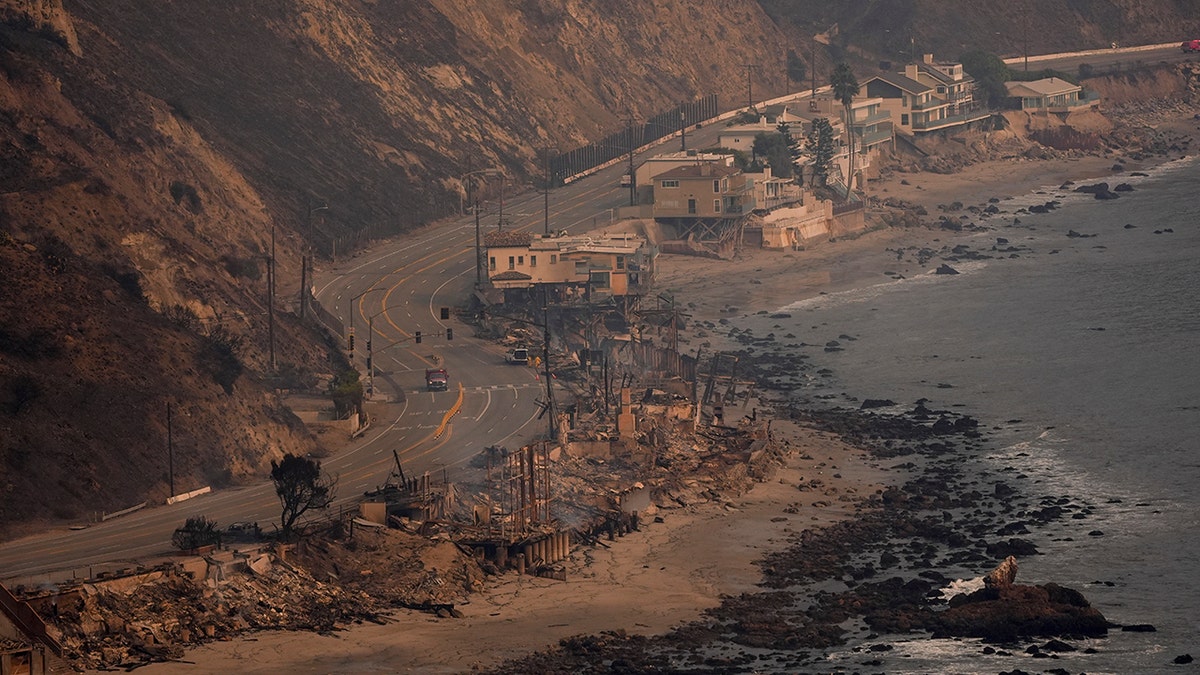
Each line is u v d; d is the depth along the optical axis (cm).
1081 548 16662
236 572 14250
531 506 16700
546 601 15238
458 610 14750
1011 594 14950
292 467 15238
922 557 16488
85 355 17875
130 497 16500
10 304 18062
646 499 18088
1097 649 13925
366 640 13838
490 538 16112
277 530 15388
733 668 13425
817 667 13475
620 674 13225
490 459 17288
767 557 16625
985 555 16500
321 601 14438
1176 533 16988
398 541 15662
